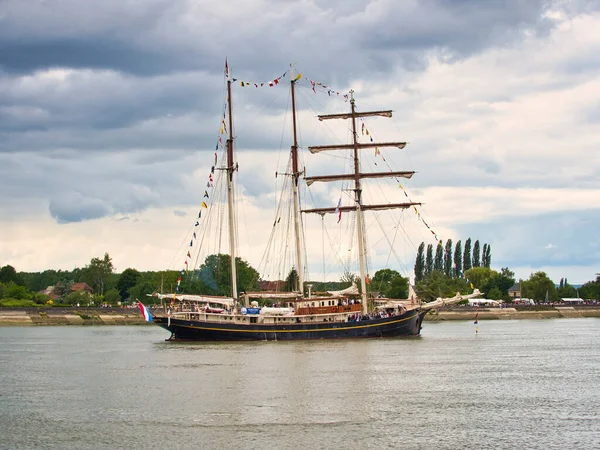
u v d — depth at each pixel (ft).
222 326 494.18
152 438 207.92
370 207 550.77
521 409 242.58
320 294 547.08
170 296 515.91
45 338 577.43
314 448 196.34
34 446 201.87
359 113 559.38
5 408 252.42
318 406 247.70
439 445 198.49
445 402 254.47
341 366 347.97
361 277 540.52
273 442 202.18
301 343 476.54
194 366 354.95
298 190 564.71
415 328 531.50
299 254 549.95
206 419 229.45
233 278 528.22
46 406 255.29
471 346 458.91
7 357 413.18
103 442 204.74
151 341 521.24
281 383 295.69
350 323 499.10
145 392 280.10
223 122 508.94
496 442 201.26
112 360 390.42
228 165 538.88
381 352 413.80
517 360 377.50
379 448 196.13
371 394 269.85
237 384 294.46
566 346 464.65
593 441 201.57
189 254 500.33
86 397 271.90
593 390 279.28
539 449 194.29
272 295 532.73
